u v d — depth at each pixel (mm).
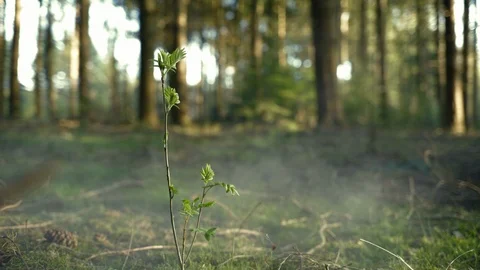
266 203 4574
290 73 14570
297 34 31906
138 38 15102
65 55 24453
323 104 12234
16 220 3527
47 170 5070
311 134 9680
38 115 19344
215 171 6320
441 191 4719
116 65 27094
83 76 16234
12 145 8297
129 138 9836
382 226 3750
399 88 24156
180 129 12602
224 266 2773
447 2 12547
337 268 2752
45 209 4152
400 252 3154
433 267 2764
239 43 27672
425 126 15625
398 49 25156
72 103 21203
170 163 6910
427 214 4039
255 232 3494
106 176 5906
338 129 10430
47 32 18969
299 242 3428
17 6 15891
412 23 22906
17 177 4785
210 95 29906
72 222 3713
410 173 5527
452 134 9406
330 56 12352
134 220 3842
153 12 15922
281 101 14258
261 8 23328
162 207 4426
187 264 2830
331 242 3396
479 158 5301
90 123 14375
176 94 2158
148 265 2848
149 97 14797
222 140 9656
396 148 7105
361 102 16453
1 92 15969
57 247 2992
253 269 2775
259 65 14633
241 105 14531
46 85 19969
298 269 2738
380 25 17000
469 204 4336
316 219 3988
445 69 12750
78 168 6309
